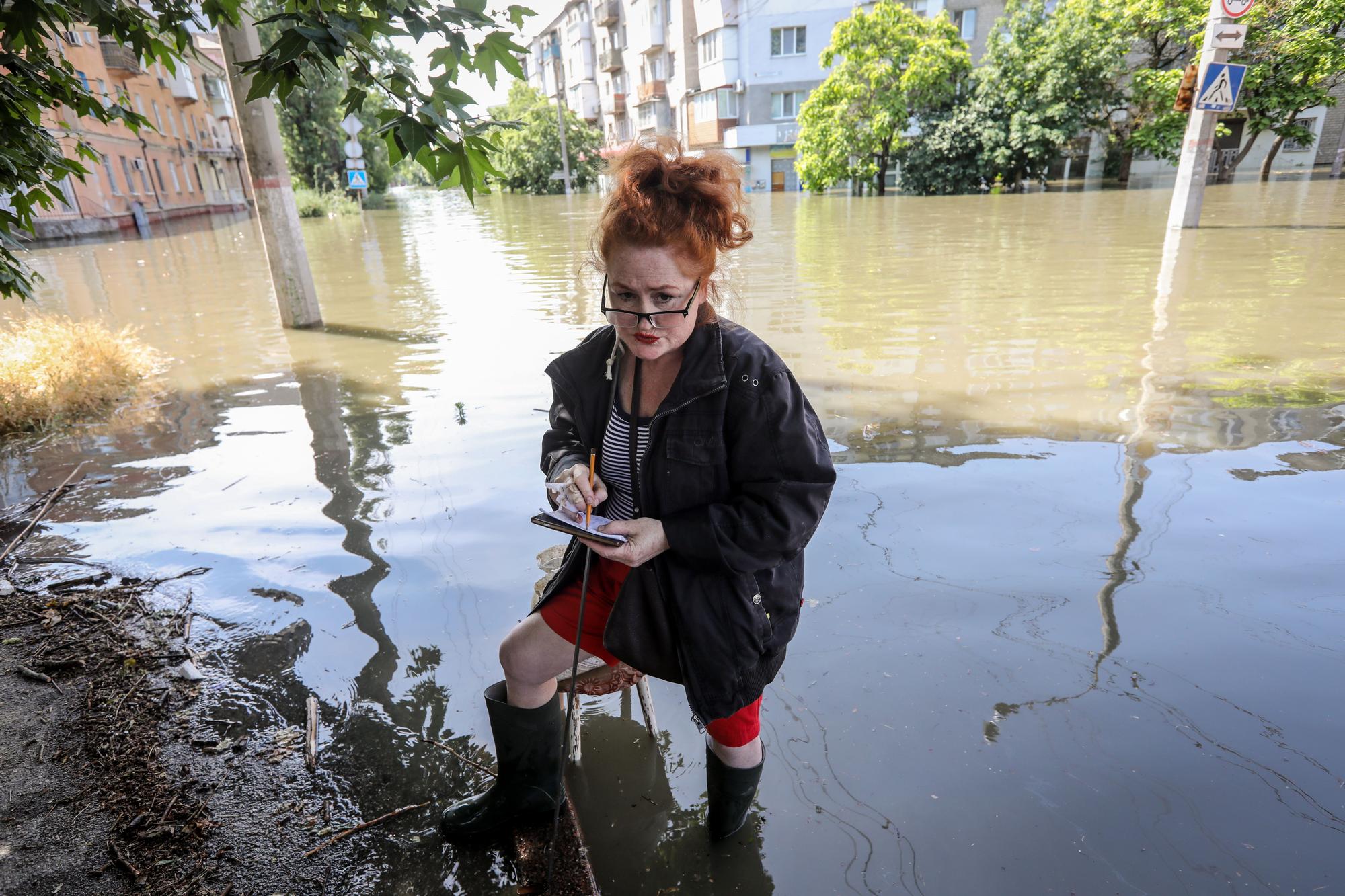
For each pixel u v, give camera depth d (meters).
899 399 5.35
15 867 2.09
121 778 2.40
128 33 2.97
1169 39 23.48
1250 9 11.39
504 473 4.43
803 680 2.67
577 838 2.14
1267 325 6.81
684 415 1.74
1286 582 3.09
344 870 2.08
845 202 23.75
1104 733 2.39
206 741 2.54
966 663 2.72
